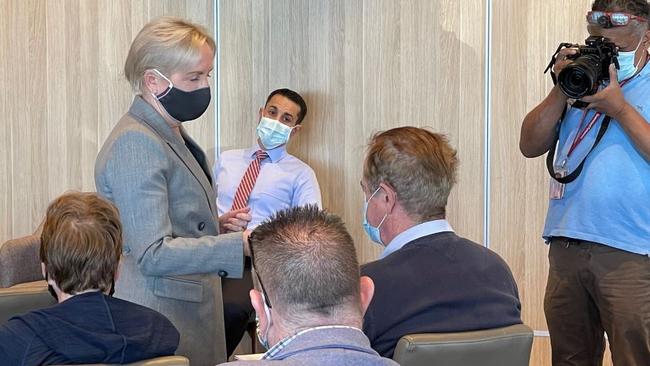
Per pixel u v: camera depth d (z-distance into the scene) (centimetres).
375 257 455
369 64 447
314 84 452
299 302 141
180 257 238
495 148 437
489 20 434
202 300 258
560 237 304
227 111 455
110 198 242
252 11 452
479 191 439
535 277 437
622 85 297
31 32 457
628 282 289
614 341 293
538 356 438
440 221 215
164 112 253
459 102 439
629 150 291
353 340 138
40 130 460
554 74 301
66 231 203
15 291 304
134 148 240
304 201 429
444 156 217
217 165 441
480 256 211
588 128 300
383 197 216
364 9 446
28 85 458
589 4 421
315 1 449
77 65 458
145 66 249
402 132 221
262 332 150
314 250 143
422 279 202
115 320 198
